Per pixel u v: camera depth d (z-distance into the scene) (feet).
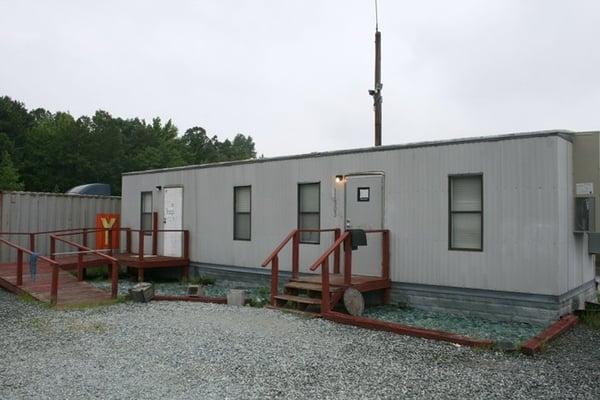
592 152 28.14
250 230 40.55
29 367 18.49
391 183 32.30
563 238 26.99
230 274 42.06
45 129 141.69
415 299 31.12
